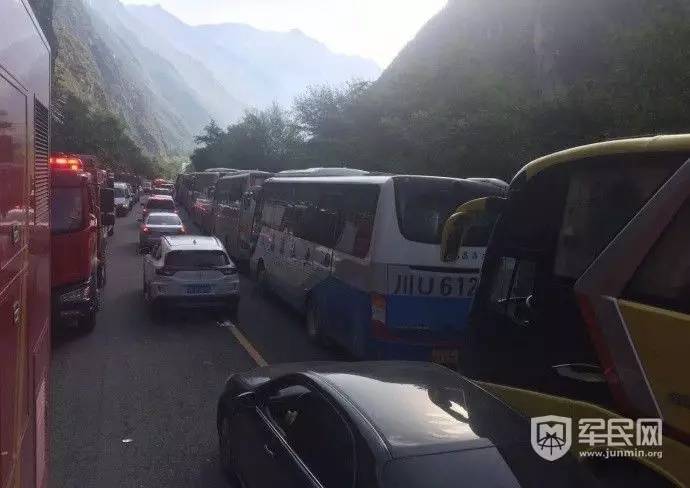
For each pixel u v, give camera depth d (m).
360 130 29.56
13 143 3.21
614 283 4.16
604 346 4.23
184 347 10.69
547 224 4.99
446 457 3.74
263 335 11.79
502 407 4.38
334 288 10.19
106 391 8.35
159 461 6.33
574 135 16.97
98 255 13.66
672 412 3.76
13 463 2.95
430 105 25.78
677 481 3.74
